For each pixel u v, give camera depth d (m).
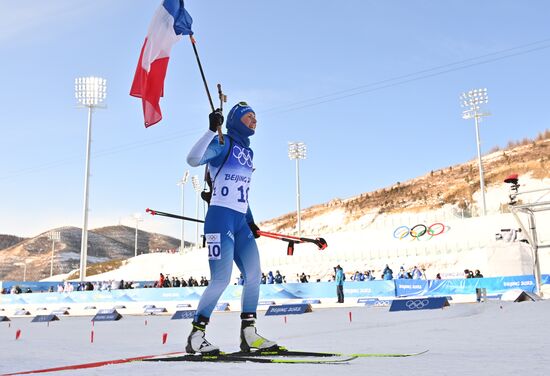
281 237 6.12
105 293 38.12
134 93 6.04
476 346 5.91
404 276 34.34
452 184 93.25
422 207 84.12
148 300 36.50
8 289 47.16
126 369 4.11
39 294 40.31
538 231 47.06
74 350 7.69
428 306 17.34
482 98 57.69
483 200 57.56
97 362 5.59
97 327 17.16
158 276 70.88
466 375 3.35
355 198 104.25
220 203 5.61
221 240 5.53
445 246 51.88
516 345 5.84
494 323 9.70
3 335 13.27
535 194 66.19
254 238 5.96
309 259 58.44
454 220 56.16
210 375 3.62
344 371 3.65
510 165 89.75
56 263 161.88
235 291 32.81
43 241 184.38
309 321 15.49
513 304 13.69
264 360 4.46
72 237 191.62
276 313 21.69
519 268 30.33
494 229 51.62
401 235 57.28
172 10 6.07
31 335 13.09
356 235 60.50
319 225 94.38
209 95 5.85
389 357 4.66
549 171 80.00
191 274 67.56
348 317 16.34
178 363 4.52
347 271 53.62
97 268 86.75
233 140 5.81
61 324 20.95
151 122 5.91
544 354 4.73
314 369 3.82
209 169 5.82
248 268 5.77
